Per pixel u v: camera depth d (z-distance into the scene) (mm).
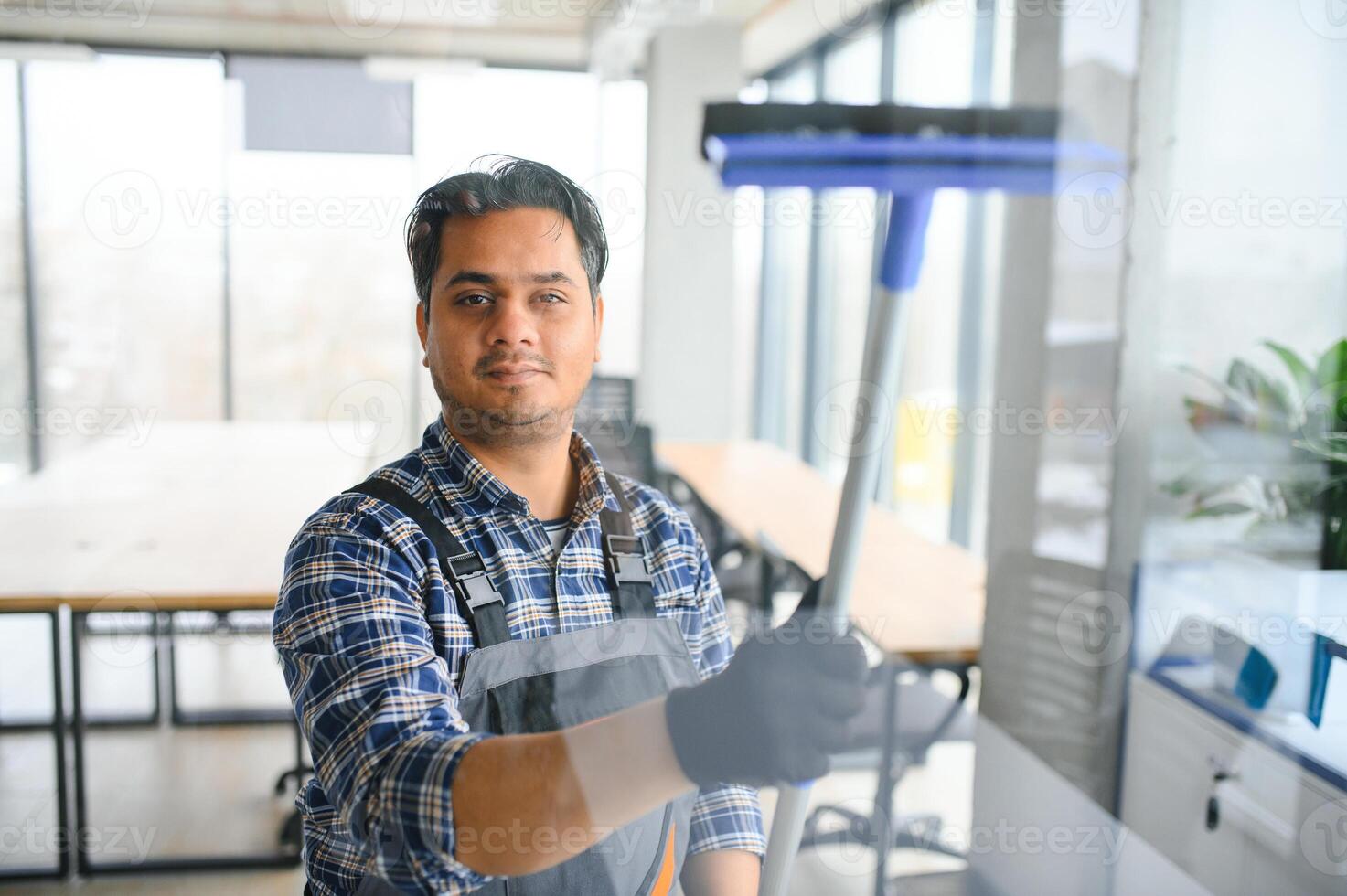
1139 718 632
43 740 1808
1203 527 608
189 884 1604
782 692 479
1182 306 594
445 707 535
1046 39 559
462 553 607
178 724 1972
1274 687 628
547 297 598
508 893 578
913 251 568
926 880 648
